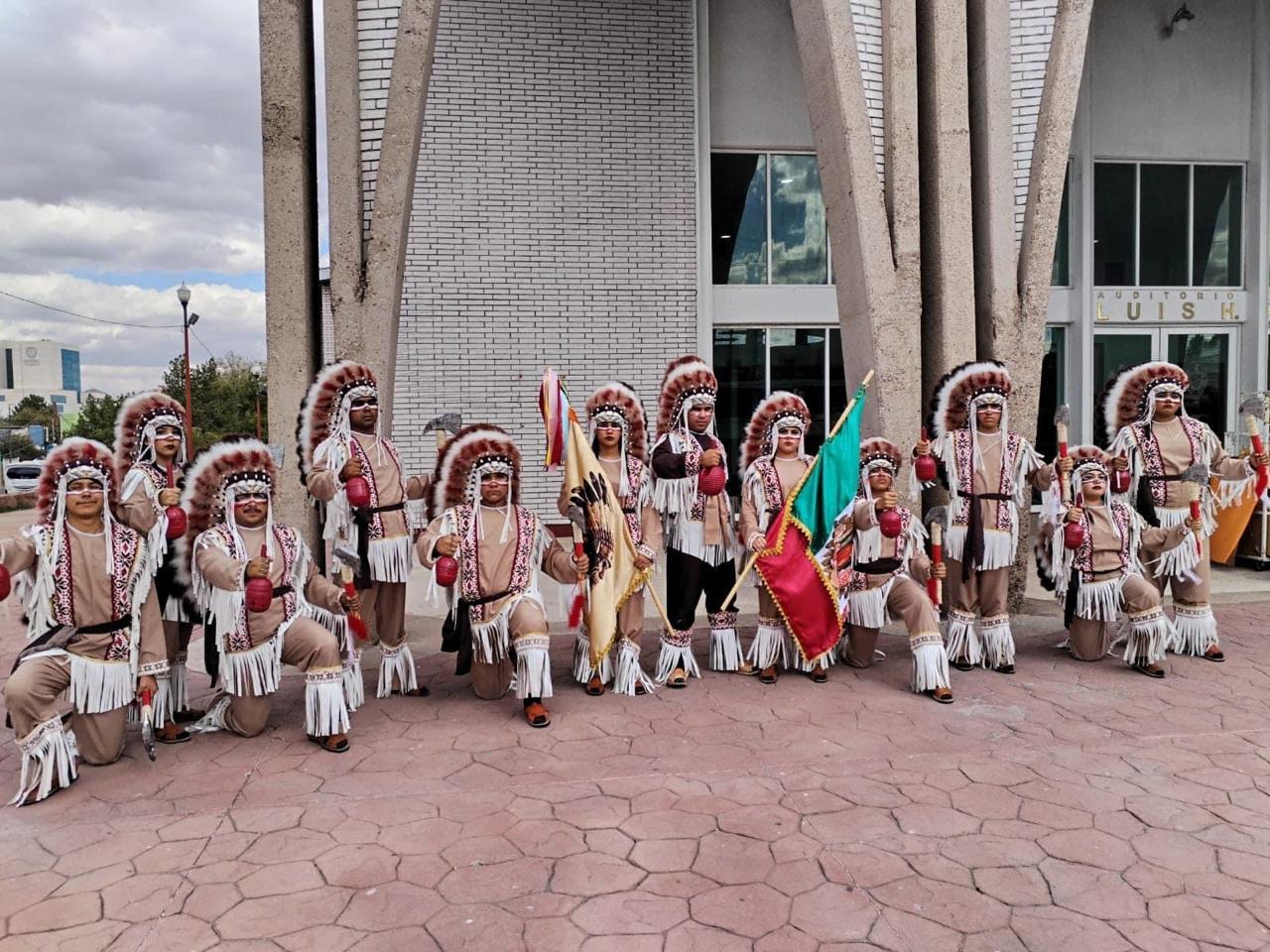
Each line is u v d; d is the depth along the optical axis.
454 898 2.97
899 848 3.29
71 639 3.94
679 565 5.30
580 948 2.71
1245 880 3.07
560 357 10.48
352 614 4.38
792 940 2.74
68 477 3.92
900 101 6.37
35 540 3.87
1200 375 11.27
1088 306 10.84
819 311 10.77
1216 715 4.66
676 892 3.01
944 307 6.59
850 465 5.19
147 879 3.12
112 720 4.09
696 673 5.38
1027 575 8.09
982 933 2.77
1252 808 3.59
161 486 4.60
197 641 6.58
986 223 6.67
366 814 3.59
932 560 5.41
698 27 10.35
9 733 4.64
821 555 5.22
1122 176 10.92
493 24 10.05
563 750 4.27
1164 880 3.07
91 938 2.78
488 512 4.80
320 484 4.81
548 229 10.34
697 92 10.38
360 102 5.84
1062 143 6.52
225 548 4.29
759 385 10.89
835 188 6.64
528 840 3.36
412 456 10.36
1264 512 7.43
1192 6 10.70
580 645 5.24
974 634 5.54
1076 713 4.70
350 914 2.89
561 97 10.22
